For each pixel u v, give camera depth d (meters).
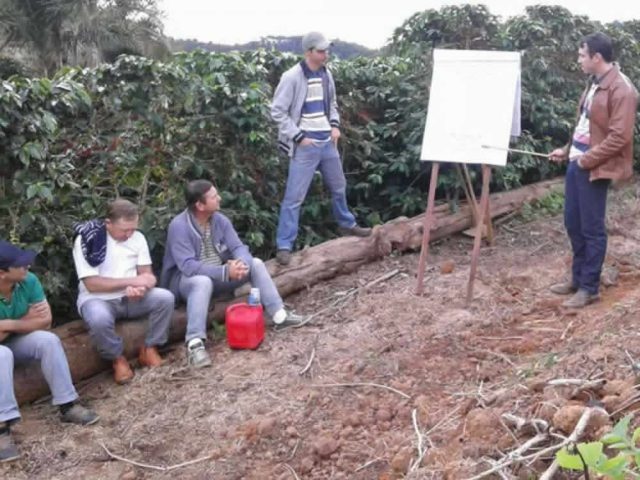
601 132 4.82
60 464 3.93
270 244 6.63
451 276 6.03
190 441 4.04
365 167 7.45
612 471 2.13
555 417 3.18
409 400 4.08
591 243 5.06
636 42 9.01
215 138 6.25
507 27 7.86
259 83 6.40
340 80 7.28
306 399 4.27
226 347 5.05
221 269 5.04
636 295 4.99
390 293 5.75
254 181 6.46
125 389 4.64
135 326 4.91
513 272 6.08
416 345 4.80
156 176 5.98
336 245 6.26
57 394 4.24
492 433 3.37
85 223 4.84
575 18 8.15
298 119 5.95
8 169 4.92
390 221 6.91
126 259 4.82
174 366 4.83
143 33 18.72
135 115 5.66
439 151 5.45
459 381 4.23
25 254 4.08
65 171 5.05
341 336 5.07
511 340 4.75
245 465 3.77
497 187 7.78
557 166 8.38
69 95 4.99
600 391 3.47
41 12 17.72
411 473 3.21
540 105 7.82
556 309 5.20
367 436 3.81
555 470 2.87
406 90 7.45
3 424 3.95
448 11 7.45
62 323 5.46
